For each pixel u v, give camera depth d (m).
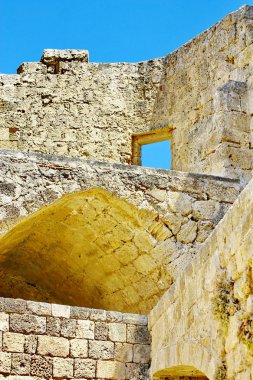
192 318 9.73
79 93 23.64
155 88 23.30
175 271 16.03
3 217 15.01
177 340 10.49
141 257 16.55
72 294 19.73
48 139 23.23
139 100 23.41
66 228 17.36
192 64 21.78
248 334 7.78
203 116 20.84
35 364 11.87
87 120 23.42
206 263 9.21
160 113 22.88
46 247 18.55
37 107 23.50
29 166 15.42
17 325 11.93
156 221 16.12
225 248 8.56
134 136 23.36
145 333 12.56
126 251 16.83
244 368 7.82
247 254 7.89
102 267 17.89
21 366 11.77
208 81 20.88
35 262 19.39
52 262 19.12
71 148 23.20
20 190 15.23
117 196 15.88
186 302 10.07
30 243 18.47
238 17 20.03
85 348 12.23
